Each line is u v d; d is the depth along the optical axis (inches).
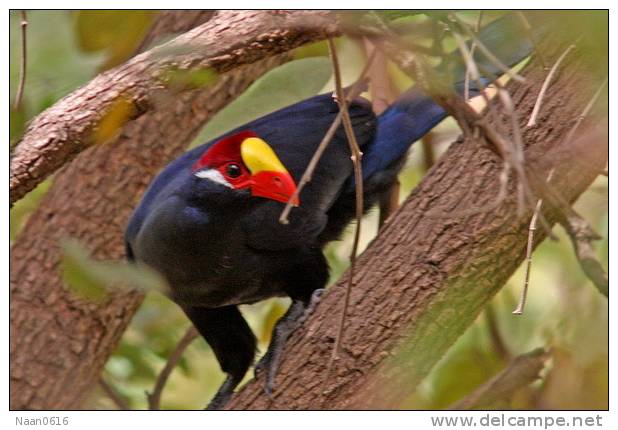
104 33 414.3
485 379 409.4
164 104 279.1
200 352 479.5
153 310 462.3
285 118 385.7
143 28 421.1
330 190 373.4
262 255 365.7
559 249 410.9
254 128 381.7
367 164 384.8
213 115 425.7
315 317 318.0
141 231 351.3
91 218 428.5
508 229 288.4
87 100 277.1
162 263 350.9
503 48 316.5
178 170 364.5
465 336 418.9
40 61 387.5
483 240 290.7
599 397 363.9
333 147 375.6
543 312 422.3
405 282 300.4
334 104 389.1
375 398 305.6
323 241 395.2
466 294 295.0
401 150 385.1
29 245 431.8
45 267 427.5
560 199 202.4
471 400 337.1
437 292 296.2
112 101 274.8
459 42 205.0
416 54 212.1
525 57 314.5
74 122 275.7
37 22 398.0
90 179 430.9
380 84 405.7
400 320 300.4
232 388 398.3
